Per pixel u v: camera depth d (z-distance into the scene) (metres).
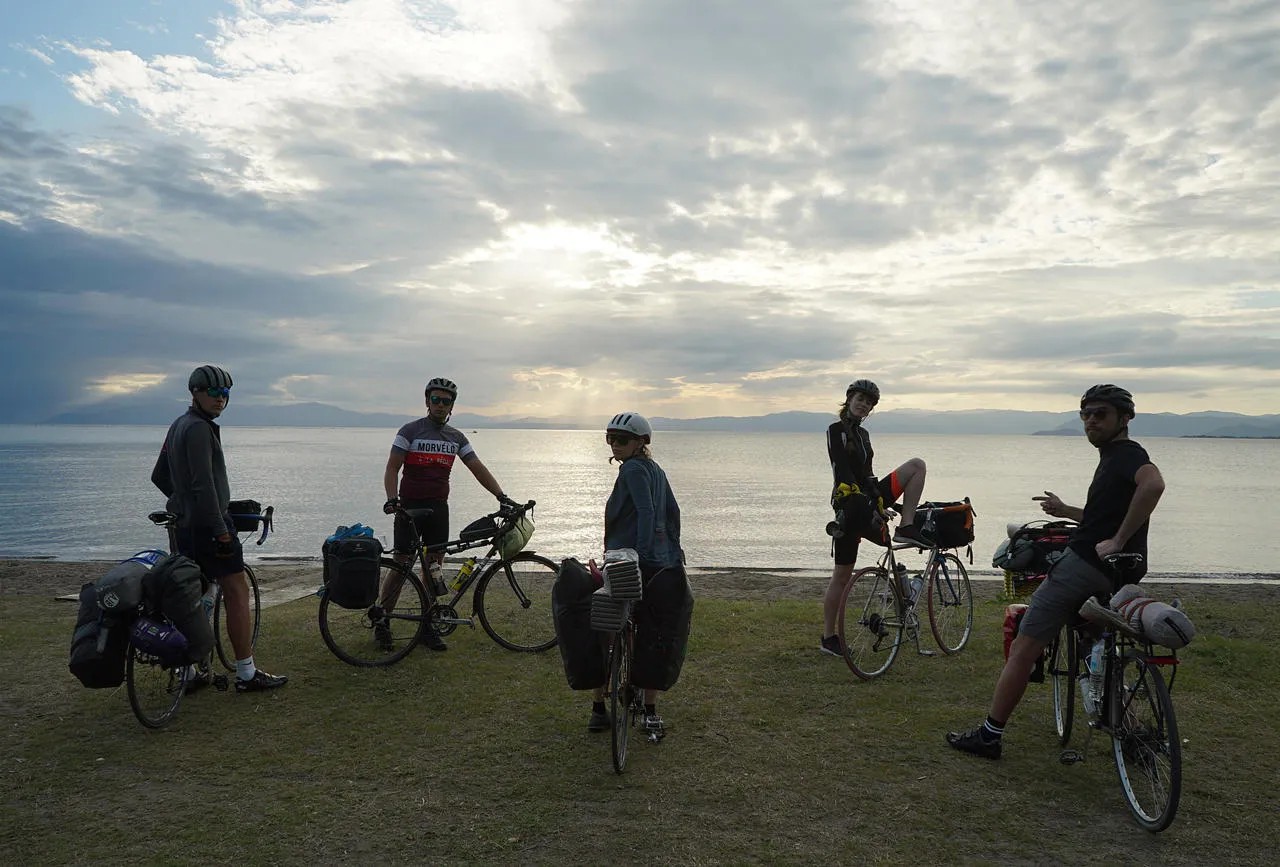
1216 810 3.81
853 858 3.36
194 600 4.81
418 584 6.42
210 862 3.31
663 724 4.93
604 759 4.40
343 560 5.89
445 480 6.74
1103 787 4.09
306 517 38.66
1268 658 6.20
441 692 5.54
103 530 31.52
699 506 46.81
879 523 6.11
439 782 4.10
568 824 3.64
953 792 4.01
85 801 3.88
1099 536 4.14
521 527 6.80
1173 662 3.66
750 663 6.24
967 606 6.89
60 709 5.19
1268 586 9.83
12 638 6.98
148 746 4.58
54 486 60.16
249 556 12.79
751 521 37.34
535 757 4.43
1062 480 75.38
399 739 4.69
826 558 23.88
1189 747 4.59
